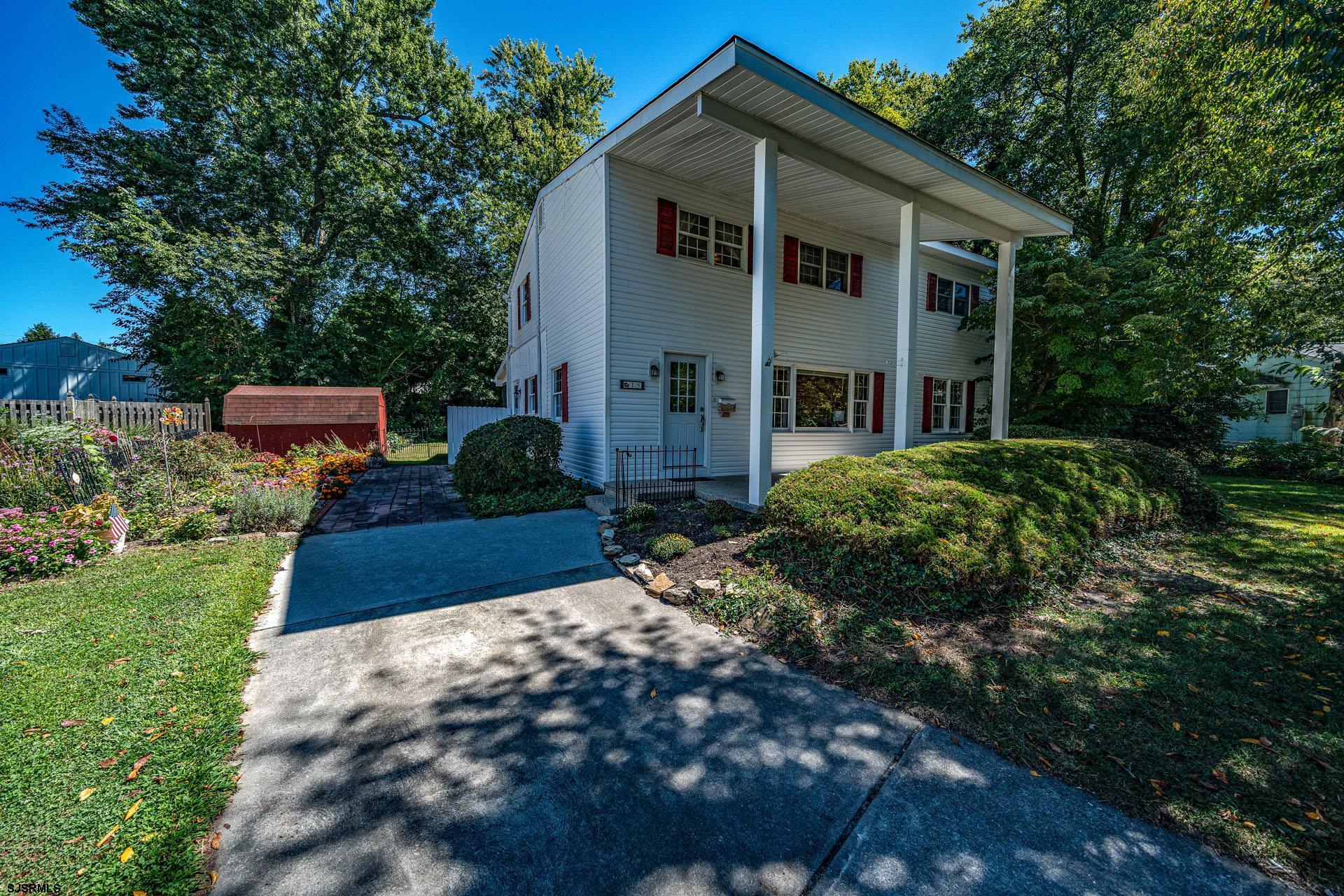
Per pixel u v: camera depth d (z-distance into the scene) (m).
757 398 6.09
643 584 4.57
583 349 8.84
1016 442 6.54
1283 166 6.39
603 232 7.71
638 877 1.77
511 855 1.86
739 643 3.55
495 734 2.56
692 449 8.68
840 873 1.77
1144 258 10.73
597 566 5.09
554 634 3.70
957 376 12.93
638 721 2.67
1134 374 9.79
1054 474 5.40
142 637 3.35
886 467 5.09
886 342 11.15
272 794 2.13
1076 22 13.19
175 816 1.96
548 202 11.05
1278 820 1.94
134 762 2.23
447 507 7.99
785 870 1.79
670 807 2.09
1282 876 1.72
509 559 5.30
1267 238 7.12
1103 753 2.33
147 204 16.92
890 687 2.91
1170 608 3.81
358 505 8.18
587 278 8.55
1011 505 4.47
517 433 7.98
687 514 6.38
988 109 15.23
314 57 18.28
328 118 17.91
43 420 6.86
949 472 5.00
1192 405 12.52
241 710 2.71
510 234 21.73
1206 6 7.48
